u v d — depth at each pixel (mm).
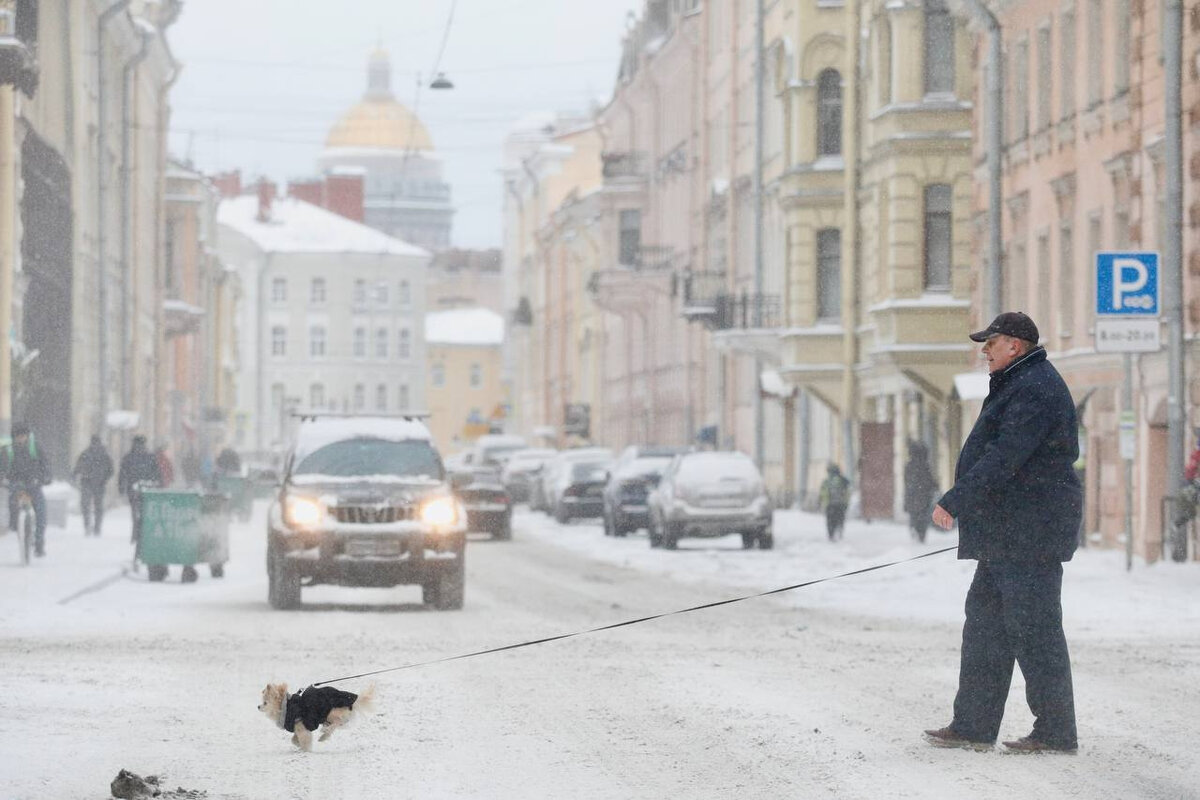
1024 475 16672
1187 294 49156
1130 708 20156
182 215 130875
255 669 24406
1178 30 47500
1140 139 53438
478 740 17922
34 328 74000
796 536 70375
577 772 16000
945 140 75688
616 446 150375
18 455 49844
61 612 34188
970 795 14719
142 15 109750
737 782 15430
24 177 66938
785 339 87438
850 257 84500
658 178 132875
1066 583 40688
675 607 37500
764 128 99938
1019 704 20469
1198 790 14938
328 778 15688
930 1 76312
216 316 170750
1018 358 16922
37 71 56594
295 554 35812
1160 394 51188
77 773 15805
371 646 27984
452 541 36312
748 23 104938
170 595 39625
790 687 22484
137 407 107312
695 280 111438
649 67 133500
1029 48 65062
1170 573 43281
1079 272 59500
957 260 75562
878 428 80875
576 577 48875
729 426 111062
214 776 15750
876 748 17250
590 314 164750
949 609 37000
